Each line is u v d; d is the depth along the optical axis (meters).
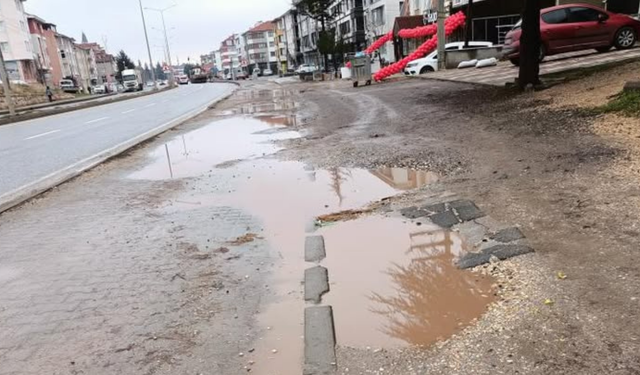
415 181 6.80
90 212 6.70
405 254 4.54
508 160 6.80
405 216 5.49
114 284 4.30
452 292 3.74
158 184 8.14
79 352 3.29
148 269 4.59
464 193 5.85
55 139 15.86
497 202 5.34
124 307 3.87
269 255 4.79
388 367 2.88
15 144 15.23
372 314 3.55
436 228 5.02
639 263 3.61
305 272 4.33
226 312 3.71
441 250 4.52
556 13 17.88
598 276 3.53
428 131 9.98
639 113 7.31
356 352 3.07
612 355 2.73
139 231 5.73
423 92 17.61
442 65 29.09
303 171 8.22
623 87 8.90
